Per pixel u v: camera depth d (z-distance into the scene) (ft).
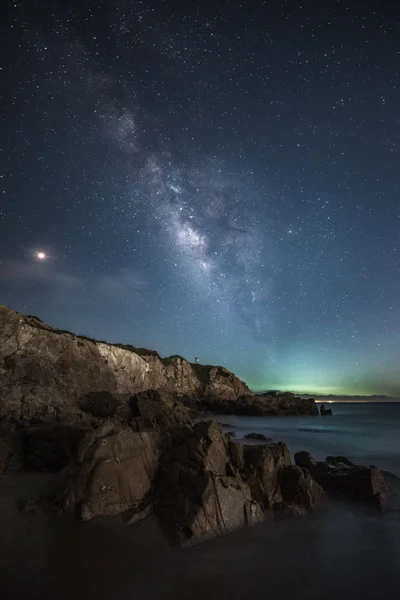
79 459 25.07
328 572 17.79
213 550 19.49
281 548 20.02
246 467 26.86
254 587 16.38
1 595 15.29
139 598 15.30
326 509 25.70
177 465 24.64
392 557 19.36
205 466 24.38
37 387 75.56
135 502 23.52
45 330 112.78
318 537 21.50
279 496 25.91
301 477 26.43
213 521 21.39
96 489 23.11
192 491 22.48
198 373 212.23
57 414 63.05
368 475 27.99
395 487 31.40
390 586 16.72
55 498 23.73
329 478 29.84
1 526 21.29
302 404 182.70
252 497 24.93
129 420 56.65
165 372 181.37
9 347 99.76
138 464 24.95
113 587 15.99
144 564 17.85
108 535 20.29
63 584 16.14
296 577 17.29
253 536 21.29
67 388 100.73
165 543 19.77
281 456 28.04
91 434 26.20
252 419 149.28
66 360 115.75
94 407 95.25
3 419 62.44
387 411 229.25
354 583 16.92
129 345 177.99
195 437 26.96
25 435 39.04
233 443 27.66
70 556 18.35
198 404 173.17
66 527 21.13
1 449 36.58
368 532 22.38
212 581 16.69
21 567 17.37
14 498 25.71
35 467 35.19
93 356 127.95
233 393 209.77
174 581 16.60
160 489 24.12
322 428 108.37
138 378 154.20
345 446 67.26
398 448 64.85
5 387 71.61
